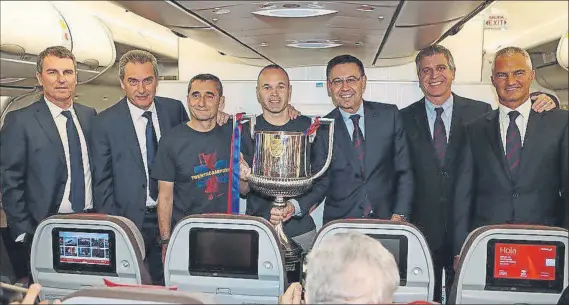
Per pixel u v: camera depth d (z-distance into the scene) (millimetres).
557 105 3633
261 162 2445
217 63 4484
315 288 1429
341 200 3326
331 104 3918
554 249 1832
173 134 3268
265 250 1948
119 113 3600
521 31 3867
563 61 3635
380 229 1932
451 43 4027
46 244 2039
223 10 2268
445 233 3482
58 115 3500
